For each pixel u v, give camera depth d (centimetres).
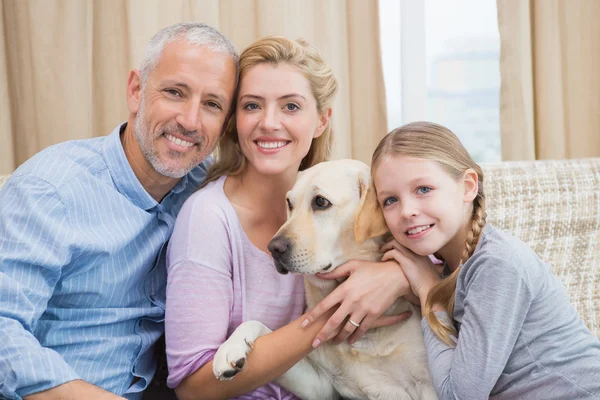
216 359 135
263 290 154
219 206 152
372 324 147
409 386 151
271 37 157
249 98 153
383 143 147
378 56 252
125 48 237
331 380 160
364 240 144
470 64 290
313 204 151
